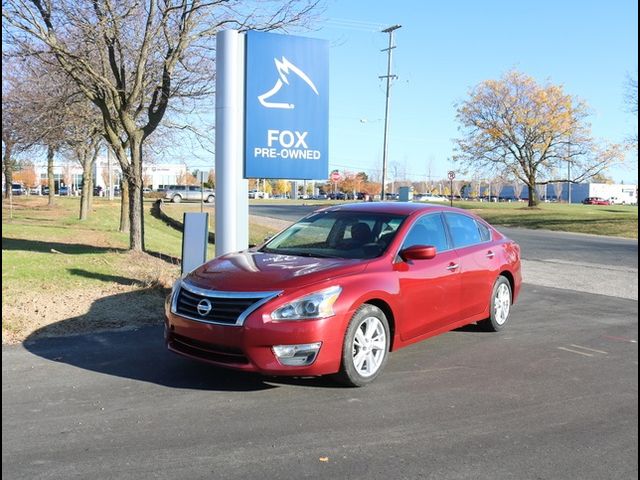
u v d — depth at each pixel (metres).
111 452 3.75
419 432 4.17
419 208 6.36
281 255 5.75
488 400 4.87
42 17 10.77
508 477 3.55
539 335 7.23
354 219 6.24
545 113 45.19
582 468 3.69
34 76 13.46
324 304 4.73
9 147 16.91
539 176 48.62
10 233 17.08
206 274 5.23
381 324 5.24
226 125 7.86
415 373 5.55
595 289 10.99
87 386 4.98
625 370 5.82
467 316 6.59
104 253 12.23
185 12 11.14
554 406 4.77
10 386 4.96
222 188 7.93
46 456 3.68
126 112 11.91
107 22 10.78
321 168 8.54
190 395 4.80
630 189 115.12
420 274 5.70
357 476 3.50
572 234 27.45
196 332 4.82
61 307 7.45
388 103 44.38
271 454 3.76
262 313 4.61
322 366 4.73
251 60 7.93
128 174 12.40
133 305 7.79
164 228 25.73
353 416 4.43
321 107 8.48
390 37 44.06
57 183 91.31
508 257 7.41
